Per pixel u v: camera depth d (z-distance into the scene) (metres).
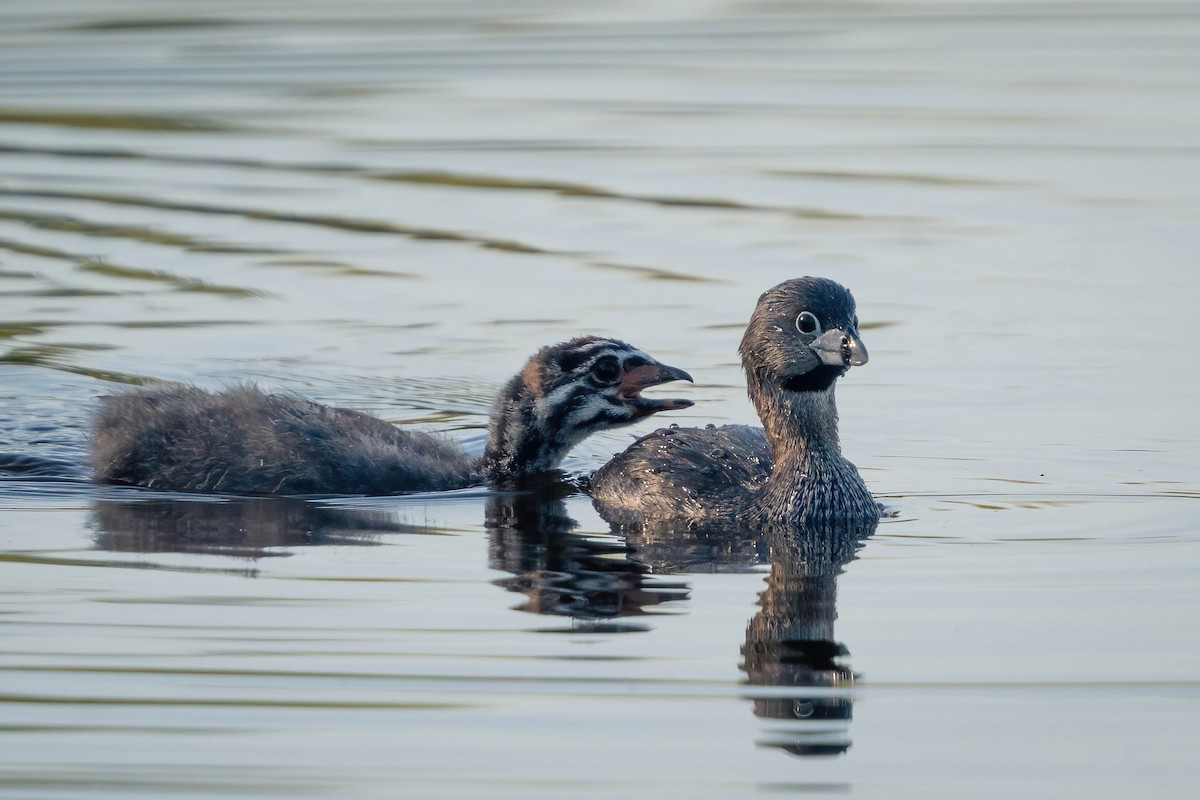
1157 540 14.04
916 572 13.37
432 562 13.79
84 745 10.22
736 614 12.41
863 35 35.69
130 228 24.61
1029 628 11.98
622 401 17.42
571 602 12.70
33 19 36.25
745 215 25.14
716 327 20.83
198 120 30.12
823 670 11.30
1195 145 28.17
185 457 16.28
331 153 28.33
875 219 24.89
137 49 34.31
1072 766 9.95
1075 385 18.59
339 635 11.95
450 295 22.02
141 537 14.38
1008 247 23.59
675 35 35.69
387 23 36.59
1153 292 21.75
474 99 31.20
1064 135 28.89
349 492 16.14
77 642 11.77
